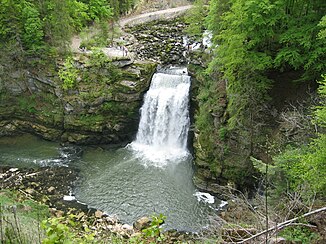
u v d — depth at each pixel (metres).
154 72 36.72
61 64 35.88
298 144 20.08
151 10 57.03
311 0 22.62
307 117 21.50
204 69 32.97
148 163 33.09
